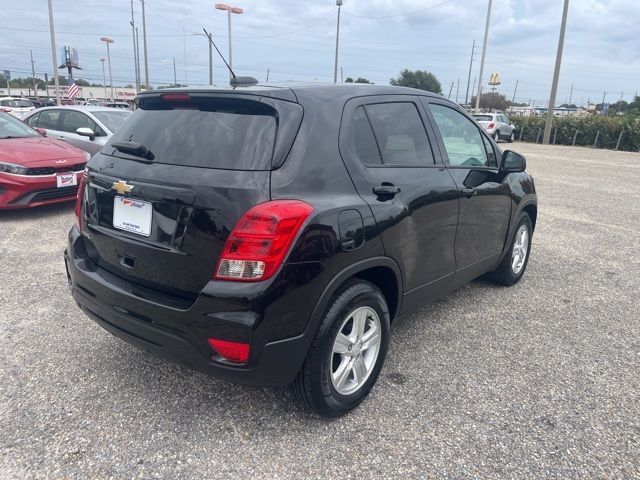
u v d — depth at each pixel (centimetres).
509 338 387
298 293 237
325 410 270
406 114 332
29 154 684
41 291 446
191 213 238
